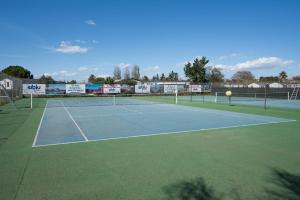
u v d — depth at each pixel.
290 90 37.38
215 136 9.04
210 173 5.32
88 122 12.71
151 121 12.93
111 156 6.59
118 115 15.63
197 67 60.44
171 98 36.16
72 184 4.79
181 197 4.25
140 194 4.36
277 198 4.21
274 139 8.52
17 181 4.94
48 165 5.89
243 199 4.18
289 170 5.49
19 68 81.69
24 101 29.88
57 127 11.22
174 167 5.70
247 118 14.02
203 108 20.36
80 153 6.90
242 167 5.68
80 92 37.75
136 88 41.31
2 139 8.72
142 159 6.30
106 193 4.41
